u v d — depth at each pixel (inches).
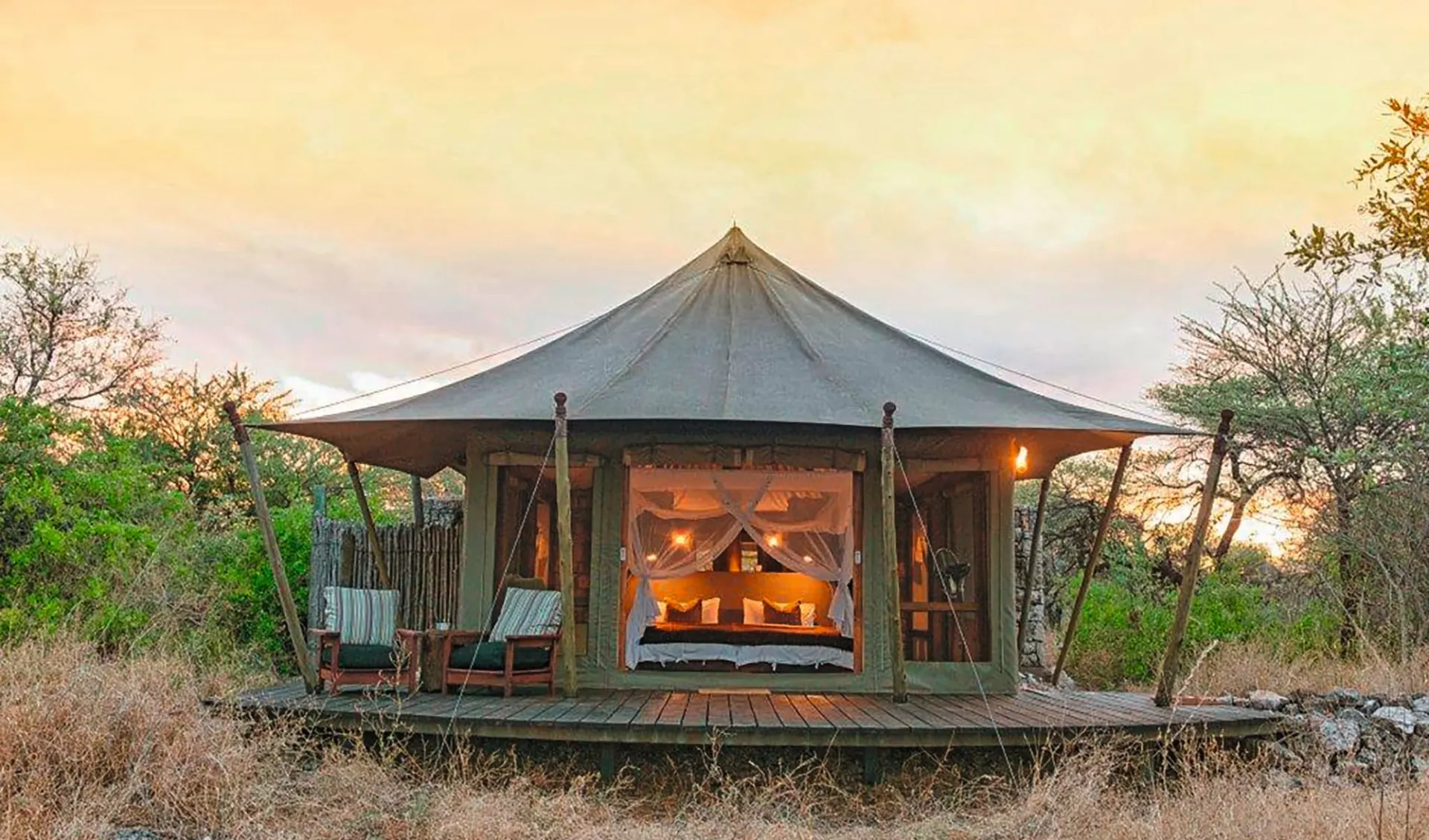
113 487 482.6
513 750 287.4
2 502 455.8
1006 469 383.2
